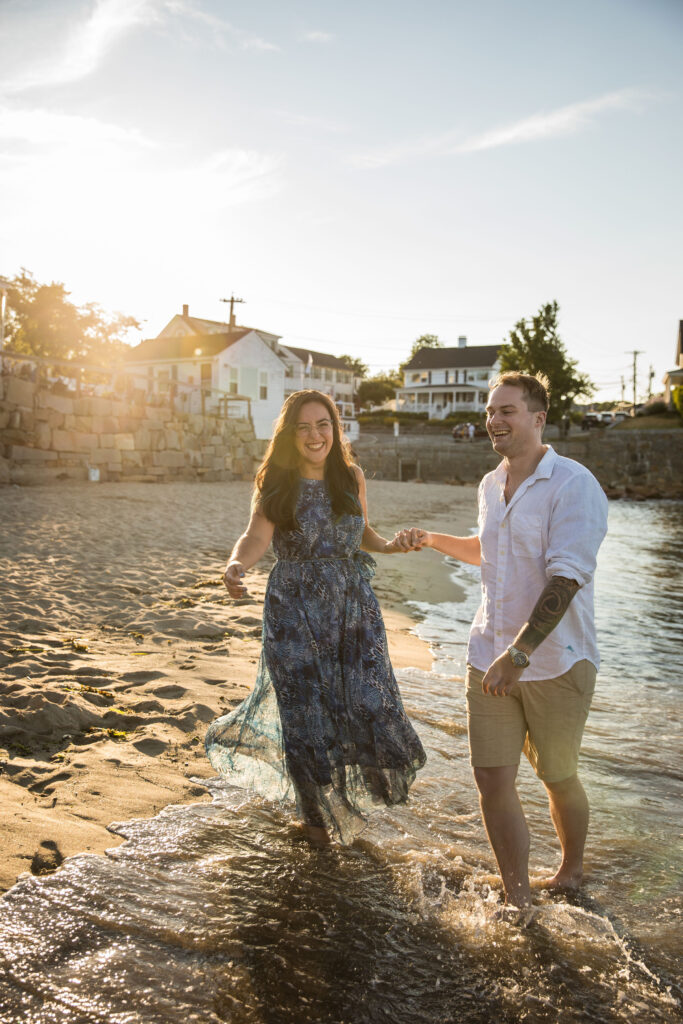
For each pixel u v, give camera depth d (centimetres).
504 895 288
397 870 309
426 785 396
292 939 259
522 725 289
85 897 270
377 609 327
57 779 360
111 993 225
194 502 1830
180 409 3148
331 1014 225
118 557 977
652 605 977
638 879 316
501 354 4759
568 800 296
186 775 380
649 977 252
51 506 1498
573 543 266
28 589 746
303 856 315
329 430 319
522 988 243
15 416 2011
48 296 4916
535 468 287
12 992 222
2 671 494
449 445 4672
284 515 316
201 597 795
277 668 312
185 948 250
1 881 273
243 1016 221
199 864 301
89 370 2366
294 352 7194
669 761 449
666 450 4403
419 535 339
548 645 276
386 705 314
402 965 250
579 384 4669
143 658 562
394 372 11294
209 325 5647
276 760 322
